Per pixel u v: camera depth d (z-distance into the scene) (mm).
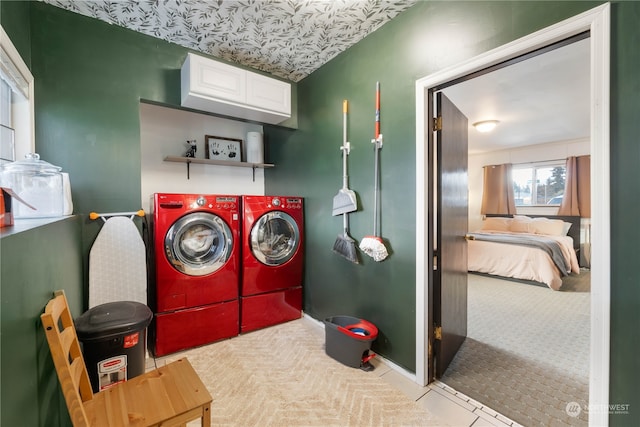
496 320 2793
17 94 1651
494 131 4480
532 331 2553
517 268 4070
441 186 1848
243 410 1571
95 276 1920
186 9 1874
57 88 1844
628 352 1069
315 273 2748
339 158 2418
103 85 2002
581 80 2660
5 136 1561
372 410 1573
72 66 1894
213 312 2330
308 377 1876
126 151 2084
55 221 1174
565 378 1854
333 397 1680
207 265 2305
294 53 2406
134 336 1412
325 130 2570
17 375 702
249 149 3176
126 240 2031
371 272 2146
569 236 4918
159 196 2096
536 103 3250
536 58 2271
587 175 4887
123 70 2076
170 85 2271
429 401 1649
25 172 1582
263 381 1832
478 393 1718
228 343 2346
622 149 1075
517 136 4797
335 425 1466
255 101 2414
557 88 2834
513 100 3158
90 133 1954
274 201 2664
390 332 2010
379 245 1975
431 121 1824
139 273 2068
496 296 3492
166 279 2123
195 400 1068
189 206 2213
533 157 5492
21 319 741
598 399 1127
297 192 2975
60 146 1856
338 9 1869
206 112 2500
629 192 1062
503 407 1597
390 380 1847
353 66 2270
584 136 4801
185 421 1023
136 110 2123
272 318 2674
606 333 1106
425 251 1787
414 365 1843
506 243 4250
